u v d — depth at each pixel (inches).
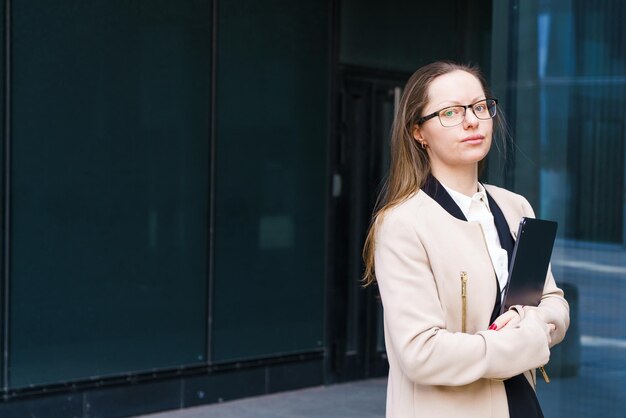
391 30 309.4
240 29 274.2
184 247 263.9
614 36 190.1
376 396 284.5
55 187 238.4
